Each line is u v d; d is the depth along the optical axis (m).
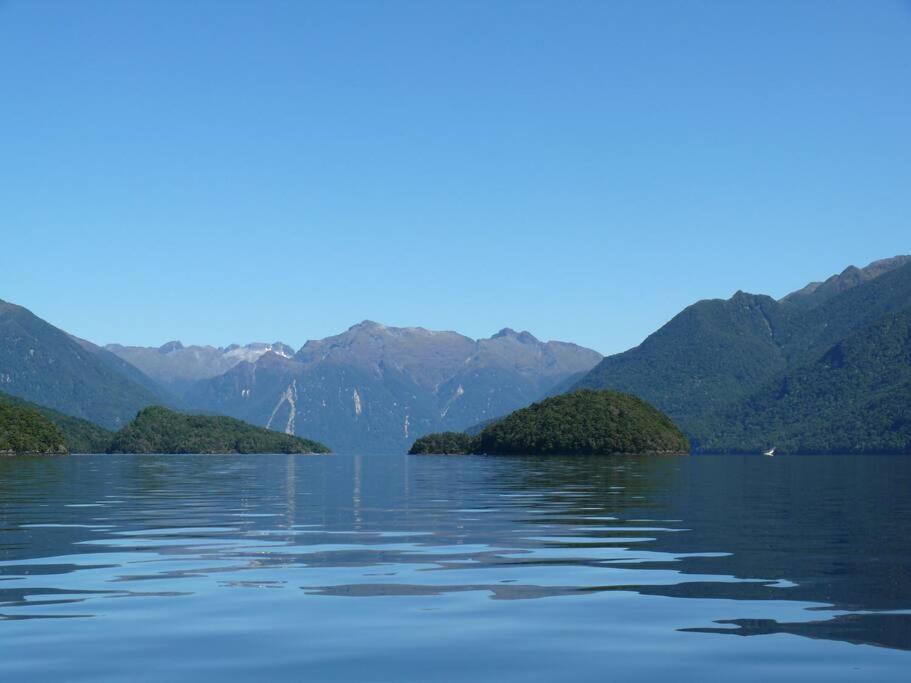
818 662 13.88
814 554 25.56
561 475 99.69
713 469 134.38
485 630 16.05
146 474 104.31
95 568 23.12
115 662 14.08
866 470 131.50
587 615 17.22
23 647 14.97
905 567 22.97
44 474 100.94
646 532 32.00
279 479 89.44
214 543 28.70
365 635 15.70
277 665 13.92
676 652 14.52
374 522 36.56
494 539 29.75
